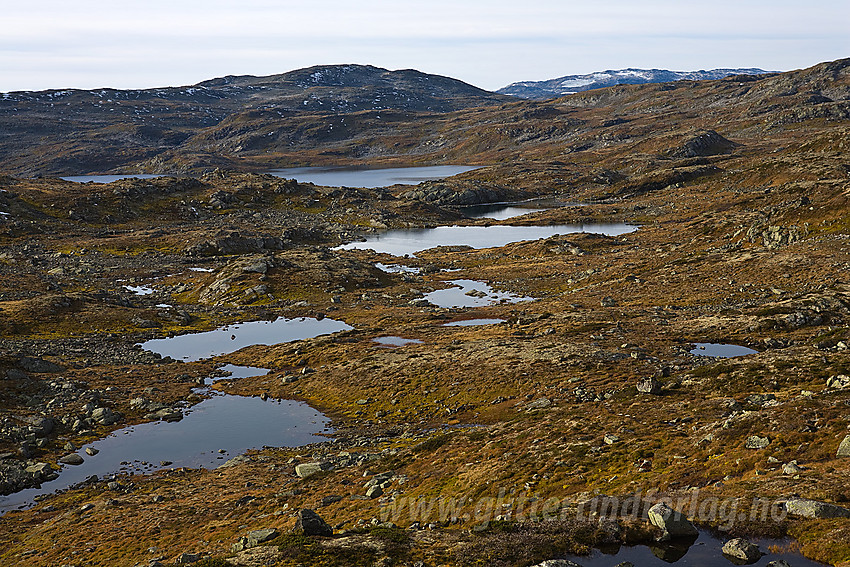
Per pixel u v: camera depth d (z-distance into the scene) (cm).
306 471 6112
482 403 7912
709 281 13688
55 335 12775
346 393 9112
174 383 10038
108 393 9375
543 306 13800
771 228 16450
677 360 8125
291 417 8456
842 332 8231
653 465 4303
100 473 6850
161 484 6384
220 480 6272
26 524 5612
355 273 18500
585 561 3077
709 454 4275
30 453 7256
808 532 2956
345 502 4869
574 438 5284
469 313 13862
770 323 9400
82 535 5103
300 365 10819
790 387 6009
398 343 11456
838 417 4284
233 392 9631
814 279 12056
